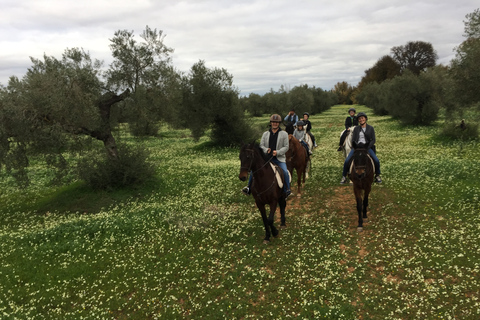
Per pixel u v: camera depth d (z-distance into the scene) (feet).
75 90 34.12
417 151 57.77
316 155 61.93
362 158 24.16
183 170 53.78
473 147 54.90
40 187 46.68
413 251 21.56
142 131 47.55
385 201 31.68
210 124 82.64
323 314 16.25
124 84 41.45
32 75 35.40
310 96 188.75
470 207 27.68
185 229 28.12
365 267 20.21
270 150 23.75
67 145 35.60
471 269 18.66
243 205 34.68
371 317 15.92
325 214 30.09
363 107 285.23
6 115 31.07
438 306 15.99
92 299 19.29
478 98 44.27
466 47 43.91
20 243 27.37
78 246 26.53
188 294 19.12
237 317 16.83
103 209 35.86
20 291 20.42
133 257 24.08
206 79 75.97
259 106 188.34
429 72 95.45
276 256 22.63
